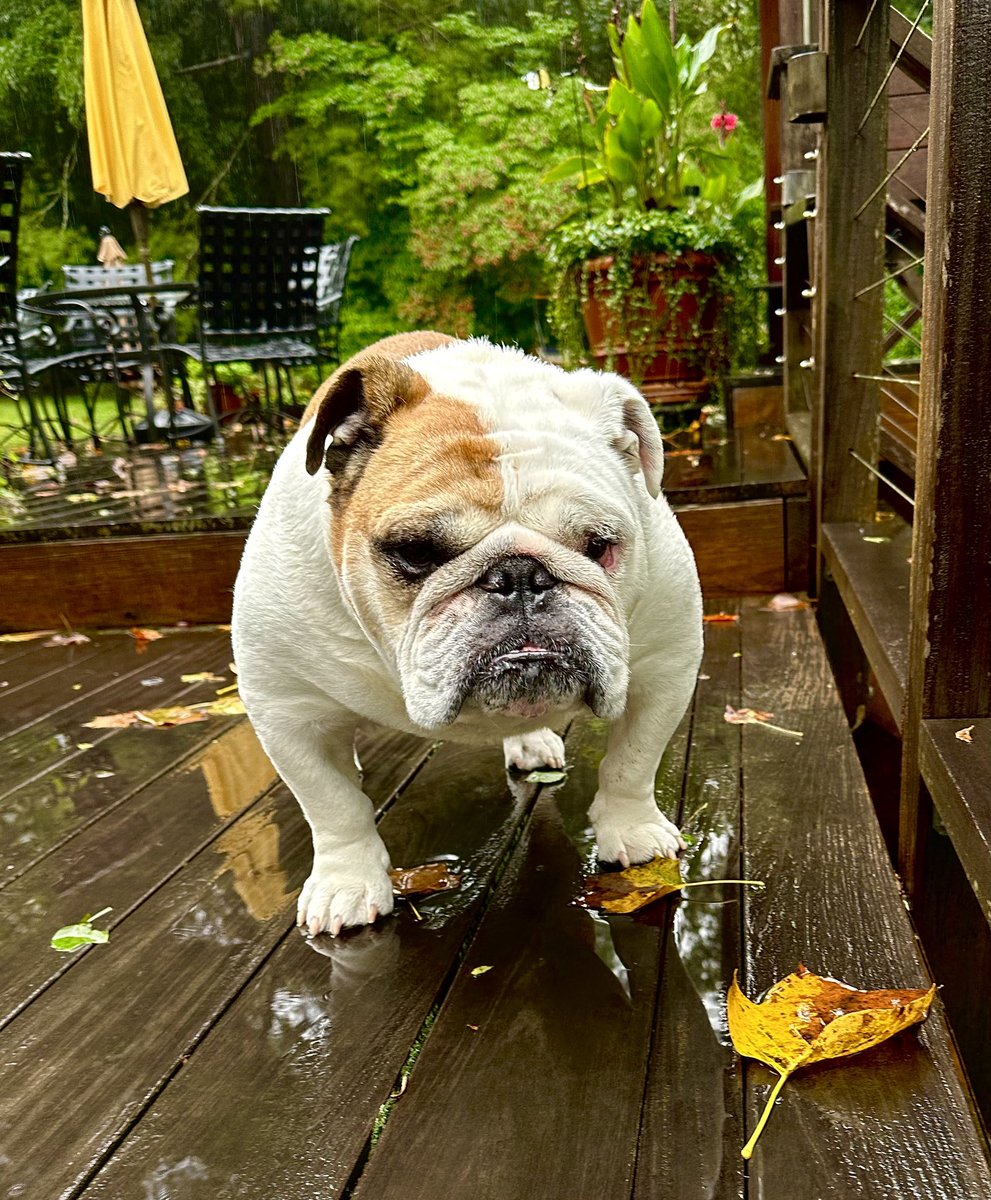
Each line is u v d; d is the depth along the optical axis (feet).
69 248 23.66
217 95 22.86
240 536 5.77
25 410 16.39
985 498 2.48
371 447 2.45
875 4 4.00
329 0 22.61
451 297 21.50
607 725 3.97
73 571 5.88
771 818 3.09
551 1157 1.85
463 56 21.85
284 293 9.80
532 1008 2.29
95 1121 2.04
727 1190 1.75
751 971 2.36
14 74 23.34
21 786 3.78
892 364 7.17
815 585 5.35
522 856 3.00
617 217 7.98
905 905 2.60
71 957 2.64
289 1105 2.04
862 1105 1.92
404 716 2.63
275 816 3.38
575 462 2.34
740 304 7.84
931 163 2.42
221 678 4.87
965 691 2.61
